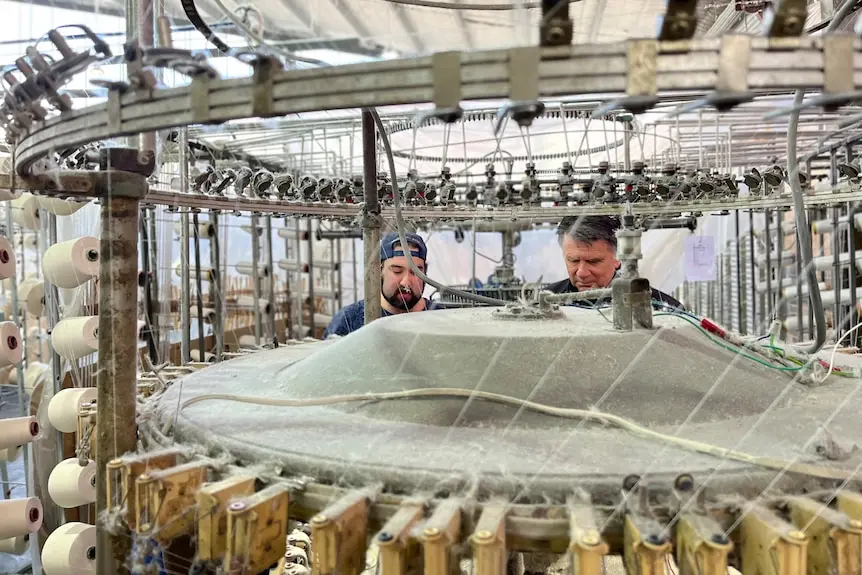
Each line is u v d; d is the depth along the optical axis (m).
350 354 1.21
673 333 1.15
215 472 0.89
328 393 1.13
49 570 1.83
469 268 2.86
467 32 1.02
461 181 3.45
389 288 2.21
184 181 2.12
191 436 0.99
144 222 2.31
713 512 0.73
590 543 0.64
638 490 0.73
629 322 1.14
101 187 0.98
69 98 0.95
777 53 0.62
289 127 2.97
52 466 2.49
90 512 2.26
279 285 5.05
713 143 2.84
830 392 1.15
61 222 2.59
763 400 1.05
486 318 1.34
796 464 0.78
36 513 2.06
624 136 2.82
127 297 1.02
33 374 3.10
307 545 1.56
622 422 0.93
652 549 0.65
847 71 0.62
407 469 0.80
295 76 0.72
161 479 0.83
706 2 0.94
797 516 0.72
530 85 0.65
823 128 2.13
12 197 1.72
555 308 1.38
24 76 0.97
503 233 2.75
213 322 3.33
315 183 2.32
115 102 0.84
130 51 0.80
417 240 2.28
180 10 1.07
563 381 1.02
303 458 0.85
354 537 0.74
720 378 1.07
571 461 0.81
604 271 2.09
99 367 1.02
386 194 2.38
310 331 4.65
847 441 0.88
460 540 0.74
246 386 1.29
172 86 0.84
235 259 4.14
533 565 1.28
